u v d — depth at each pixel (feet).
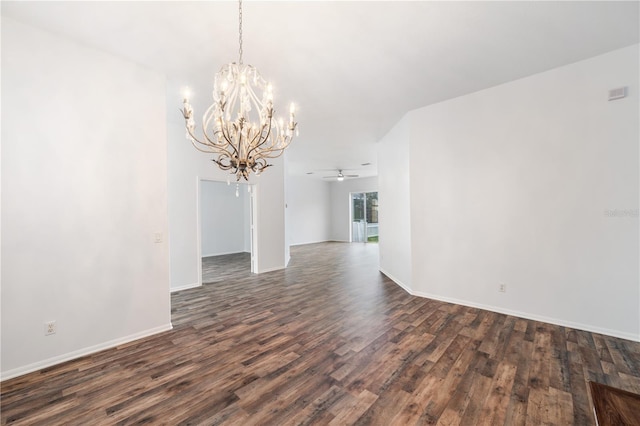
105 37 7.78
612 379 6.73
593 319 9.34
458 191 12.17
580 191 9.52
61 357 7.66
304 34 7.66
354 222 39.86
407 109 13.38
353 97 11.89
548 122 10.02
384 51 8.55
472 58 9.07
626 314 8.83
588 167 9.36
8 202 6.99
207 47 8.24
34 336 7.29
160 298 9.66
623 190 8.83
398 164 15.26
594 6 6.75
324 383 6.68
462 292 12.17
